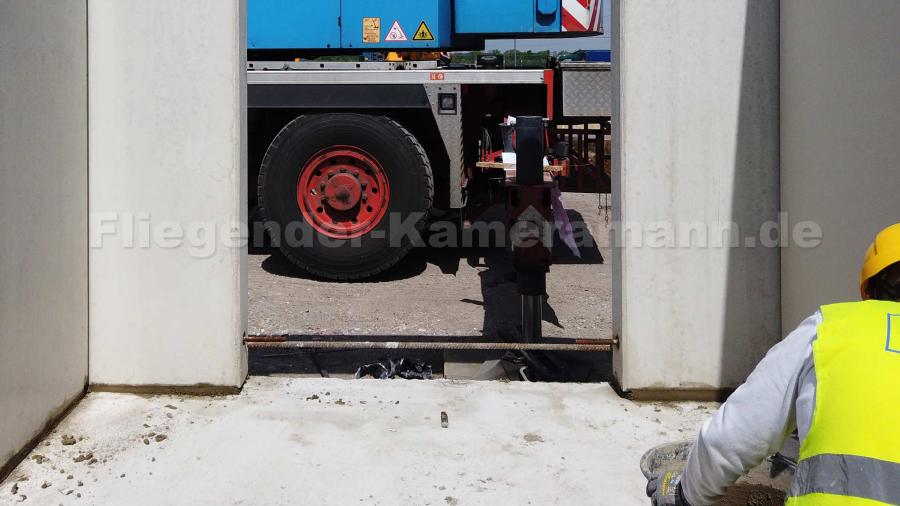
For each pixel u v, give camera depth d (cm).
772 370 151
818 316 153
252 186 748
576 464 318
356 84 654
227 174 373
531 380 440
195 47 368
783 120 368
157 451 325
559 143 640
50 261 336
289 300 608
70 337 360
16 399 306
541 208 449
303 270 705
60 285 347
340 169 661
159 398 379
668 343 379
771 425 149
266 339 393
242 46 378
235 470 311
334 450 328
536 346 398
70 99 354
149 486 298
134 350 381
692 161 371
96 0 367
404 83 652
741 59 367
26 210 312
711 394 381
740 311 377
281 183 660
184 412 363
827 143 329
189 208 375
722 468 153
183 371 382
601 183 757
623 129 369
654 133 369
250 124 723
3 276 293
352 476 307
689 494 164
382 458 321
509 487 300
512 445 334
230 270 378
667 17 365
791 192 362
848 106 312
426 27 679
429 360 486
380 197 661
